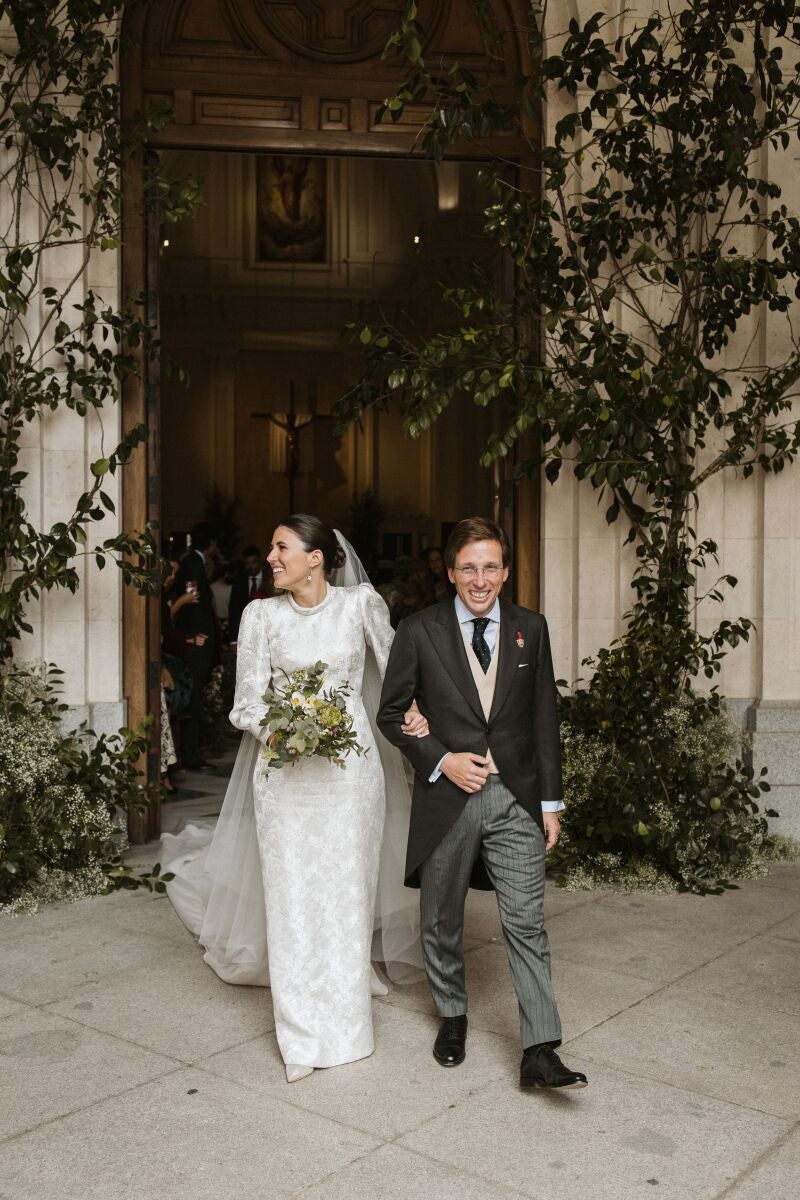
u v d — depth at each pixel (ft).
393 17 21.90
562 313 20.43
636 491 21.57
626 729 19.45
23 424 19.25
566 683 20.48
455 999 12.21
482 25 19.53
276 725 11.73
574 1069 11.84
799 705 21.43
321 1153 10.12
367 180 75.20
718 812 19.19
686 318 21.45
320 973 12.10
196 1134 10.44
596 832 18.61
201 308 76.89
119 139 19.30
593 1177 9.75
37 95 19.25
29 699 19.34
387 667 11.92
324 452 81.41
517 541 22.43
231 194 75.56
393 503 80.48
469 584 11.45
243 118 21.54
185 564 29.94
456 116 18.71
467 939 16.06
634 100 20.11
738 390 21.70
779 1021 13.15
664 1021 13.12
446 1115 10.84
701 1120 10.77
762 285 20.13
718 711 19.86
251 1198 9.39
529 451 22.13
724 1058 12.14
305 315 77.25
